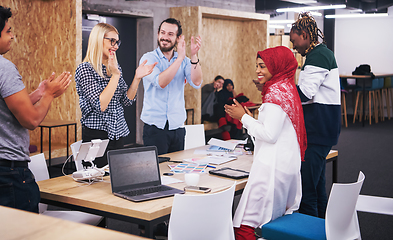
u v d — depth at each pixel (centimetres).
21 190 186
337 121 274
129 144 691
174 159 299
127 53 676
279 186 217
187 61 394
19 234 51
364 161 641
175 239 176
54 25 536
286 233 203
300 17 287
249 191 221
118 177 208
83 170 233
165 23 377
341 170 579
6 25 182
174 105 373
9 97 178
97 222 240
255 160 222
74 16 520
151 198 194
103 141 235
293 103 218
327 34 1295
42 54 550
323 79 267
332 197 184
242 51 815
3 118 183
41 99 193
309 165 273
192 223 177
